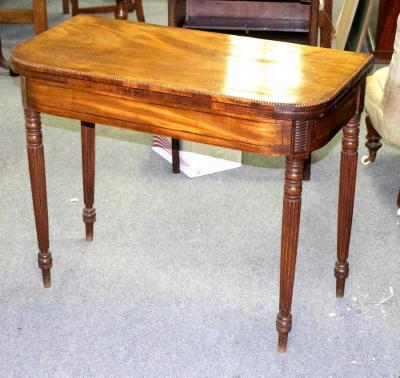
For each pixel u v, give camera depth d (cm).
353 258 275
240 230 293
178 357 230
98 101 214
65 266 272
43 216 247
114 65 214
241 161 339
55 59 219
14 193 318
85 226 289
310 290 259
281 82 203
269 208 307
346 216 240
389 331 241
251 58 221
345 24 386
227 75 207
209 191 319
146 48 228
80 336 239
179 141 324
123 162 342
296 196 205
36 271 270
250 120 195
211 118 200
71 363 229
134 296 257
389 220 299
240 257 277
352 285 261
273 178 329
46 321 246
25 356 231
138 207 308
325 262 273
